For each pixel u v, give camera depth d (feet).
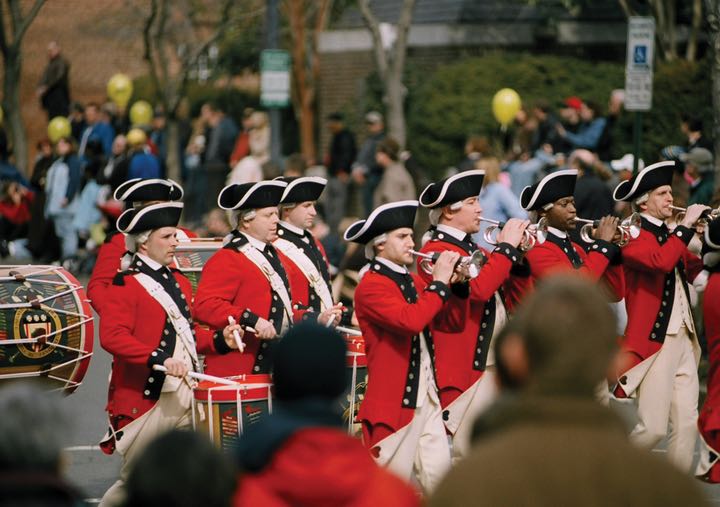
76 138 195.62
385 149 126.52
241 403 56.13
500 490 27.40
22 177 164.86
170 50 241.35
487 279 60.03
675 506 27.45
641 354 66.03
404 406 56.34
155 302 59.16
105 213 149.18
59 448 28.07
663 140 136.46
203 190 168.14
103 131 180.75
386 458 56.24
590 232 66.33
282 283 63.82
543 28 195.83
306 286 67.46
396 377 56.49
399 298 56.49
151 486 27.86
